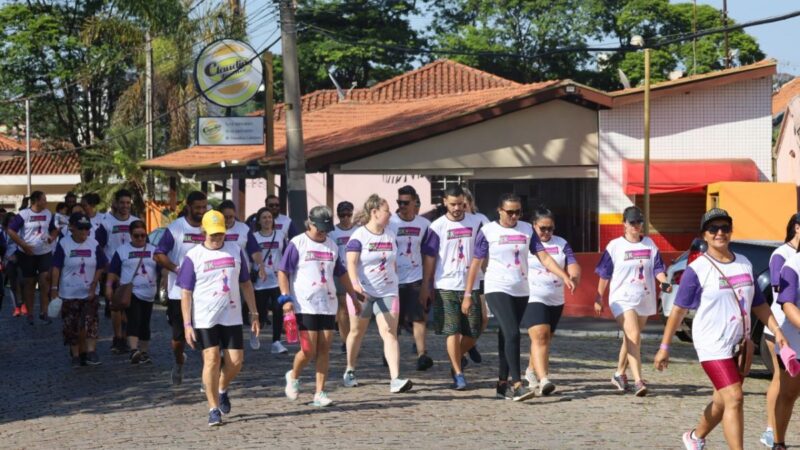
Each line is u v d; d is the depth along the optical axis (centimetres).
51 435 1031
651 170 2591
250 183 4009
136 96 4294
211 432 1000
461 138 2572
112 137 4350
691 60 5588
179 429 1023
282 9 2067
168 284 1283
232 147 3453
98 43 5131
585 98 2566
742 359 819
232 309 1041
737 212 2472
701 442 848
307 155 2484
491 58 5569
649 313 1212
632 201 2628
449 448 905
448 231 1209
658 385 1271
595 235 2711
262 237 1590
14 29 5266
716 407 828
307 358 1112
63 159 5644
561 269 1122
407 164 2558
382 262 1209
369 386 1255
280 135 3469
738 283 819
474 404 1131
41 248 2028
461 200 1205
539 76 5709
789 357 809
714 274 821
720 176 2586
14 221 2009
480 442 931
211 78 2616
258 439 959
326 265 1111
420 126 2525
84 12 5297
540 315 1167
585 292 2111
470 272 1166
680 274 1625
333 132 3025
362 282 1209
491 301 1148
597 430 991
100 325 2028
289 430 998
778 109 4566
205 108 4025
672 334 843
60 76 5159
